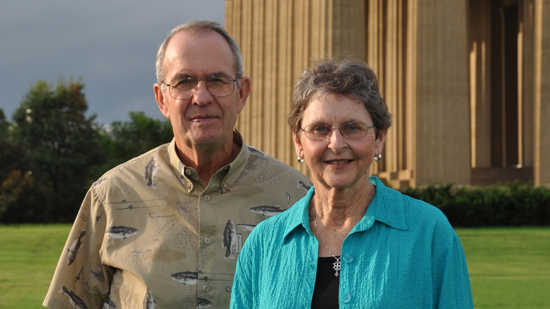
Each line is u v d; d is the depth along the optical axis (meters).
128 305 2.86
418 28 22.12
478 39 33.75
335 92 2.07
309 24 21.92
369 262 2.00
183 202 2.93
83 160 46.47
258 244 2.25
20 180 36.25
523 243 13.70
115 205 2.97
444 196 19.94
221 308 2.83
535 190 19.94
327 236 2.14
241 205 2.96
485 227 19.22
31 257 12.80
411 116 22.28
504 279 8.88
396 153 25.72
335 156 2.08
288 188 3.09
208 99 2.81
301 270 2.06
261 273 2.20
